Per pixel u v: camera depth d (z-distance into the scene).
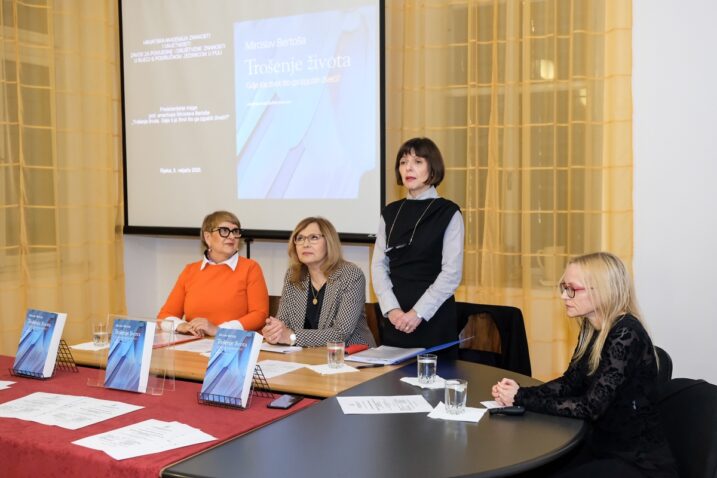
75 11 4.32
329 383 2.12
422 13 3.79
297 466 1.44
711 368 3.44
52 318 2.31
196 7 4.37
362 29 3.90
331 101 4.02
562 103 3.58
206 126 4.39
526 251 3.65
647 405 1.85
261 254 4.50
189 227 4.48
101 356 2.54
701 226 3.42
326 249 2.88
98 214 4.50
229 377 1.92
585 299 1.92
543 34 3.57
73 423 1.76
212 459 1.49
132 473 1.46
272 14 4.16
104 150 4.50
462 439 1.62
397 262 2.79
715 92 3.35
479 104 3.72
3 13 4.00
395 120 3.93
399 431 1.67
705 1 3.34
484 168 3.73
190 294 3.25
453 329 2.72
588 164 3.54
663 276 3.50
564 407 1.81
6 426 1.74
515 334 2.78
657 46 3.44
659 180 3.48
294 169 4.15
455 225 2.73
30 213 4.15
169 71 4.47
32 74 4.14
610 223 3.52
